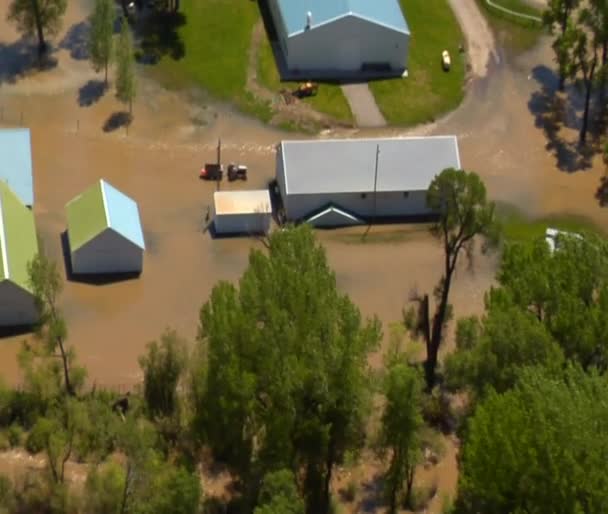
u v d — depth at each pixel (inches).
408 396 3213.6
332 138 5167.3
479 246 4527.6
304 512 3041.3
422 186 4719.5
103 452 3508.9
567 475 2716.5
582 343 3280.0
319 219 4670.3
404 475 3425.2
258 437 3304.6
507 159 5162.4
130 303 4261.8
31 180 4608.8
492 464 2822.3
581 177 5098.4
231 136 5167.3
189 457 3499.0
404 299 4345.5
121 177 4889.3
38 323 3895.2
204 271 4434.1
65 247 4473.4
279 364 3152.1
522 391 2960.1
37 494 3316.9
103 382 3882.9
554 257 3535.9
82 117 5211.6
